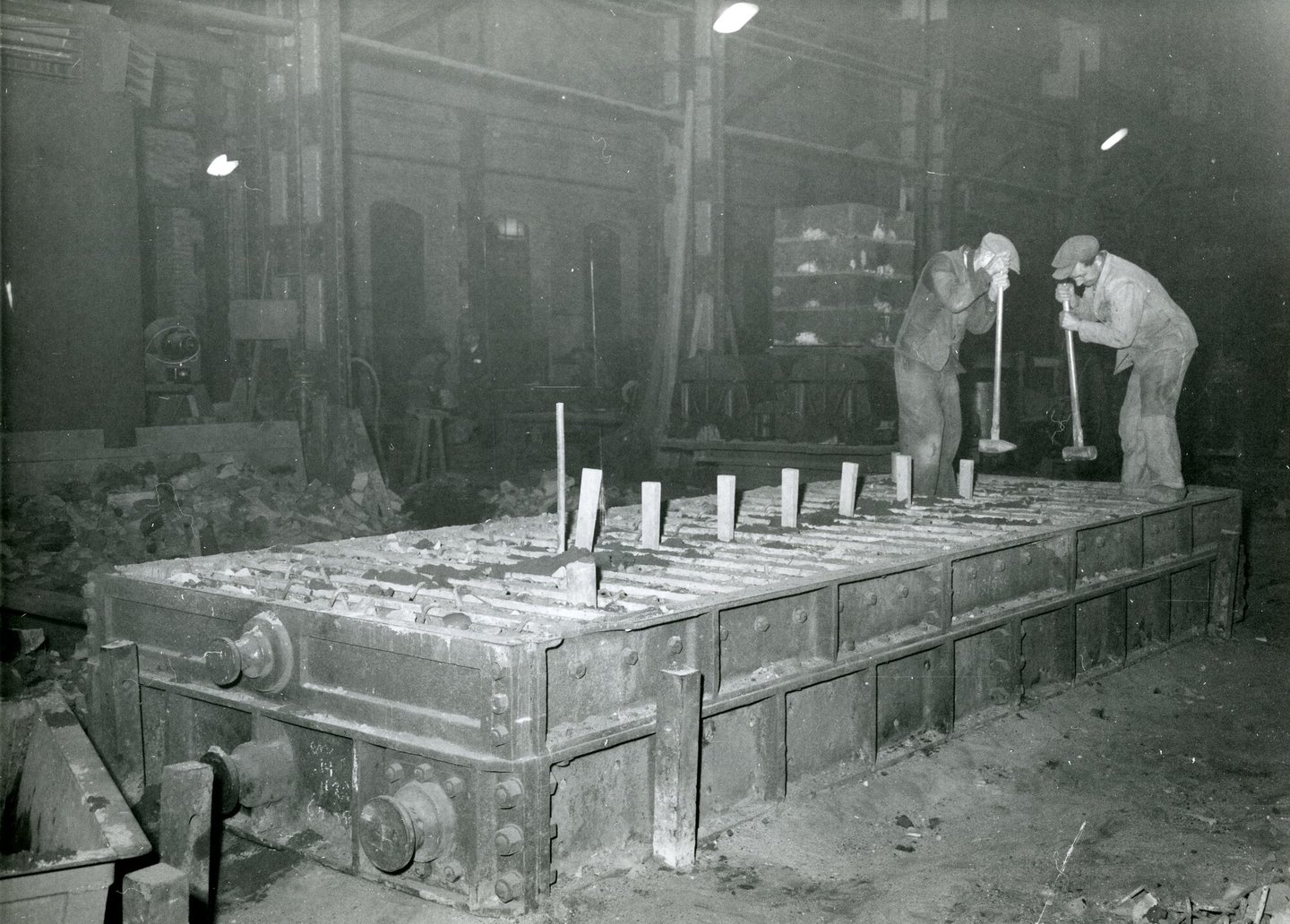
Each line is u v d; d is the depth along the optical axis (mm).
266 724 3494
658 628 3361
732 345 13492
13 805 3109
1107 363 15828
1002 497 6684
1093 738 4828
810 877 3377
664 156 14133
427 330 18016
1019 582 5094
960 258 6141
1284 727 5086
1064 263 6473
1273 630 6906
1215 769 4531
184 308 15055
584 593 3432
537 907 2965
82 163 8430
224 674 3414
